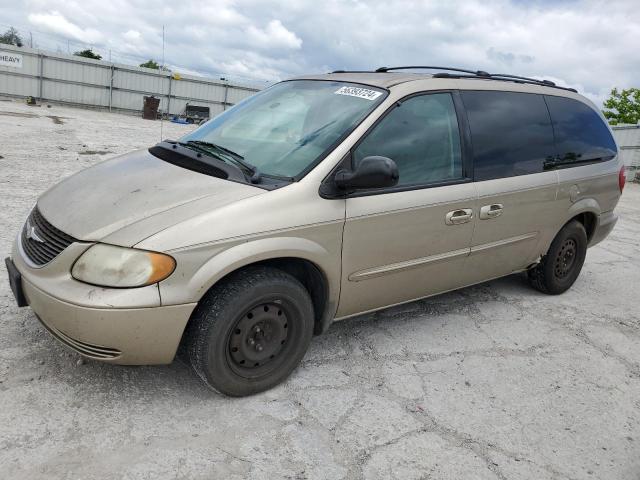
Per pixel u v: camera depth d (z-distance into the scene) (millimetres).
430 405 2943
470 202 3502
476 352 3607
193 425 2557
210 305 2549
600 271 5832
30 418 2457
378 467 2430
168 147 3377
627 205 11180
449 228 3424
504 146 3809
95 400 2643
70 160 9562
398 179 2904
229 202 2592
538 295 4781
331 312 3074
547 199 4117
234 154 3086
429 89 3453
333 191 2857
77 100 29703
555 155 4223
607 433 2887
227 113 3758
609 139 4879
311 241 2775
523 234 4055
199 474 2262
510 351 3680
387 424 2736
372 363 3301
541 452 2670
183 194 2658
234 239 2518
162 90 31688
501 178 3734
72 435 2391
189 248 2418
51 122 17125
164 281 2389
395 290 3361
